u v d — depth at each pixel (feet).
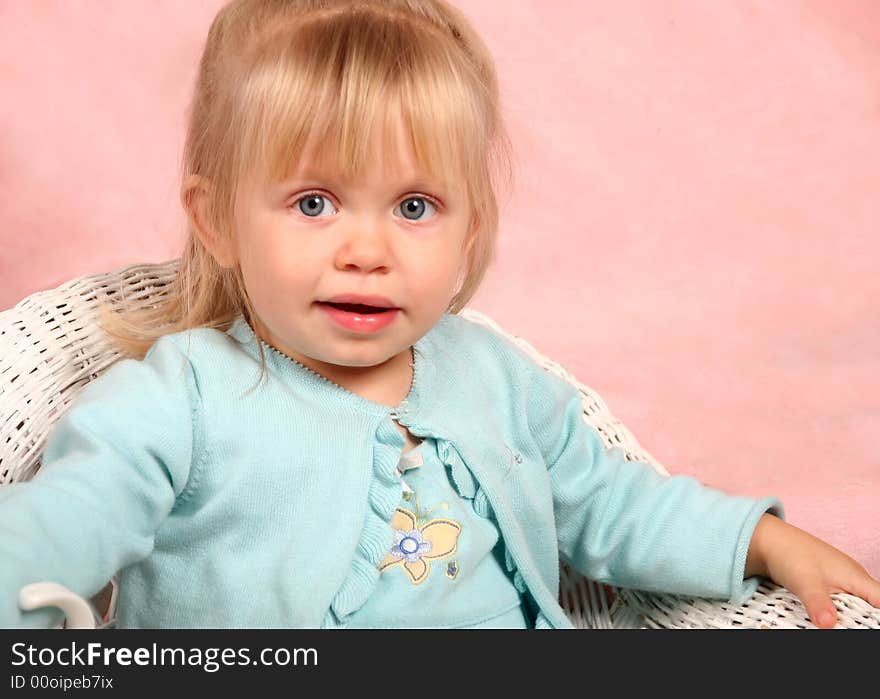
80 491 4.86
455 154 5.41
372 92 5.18
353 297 5.23
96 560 4.82
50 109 11.93
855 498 9.66
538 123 12.73
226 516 5.39
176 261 6.95
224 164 5.58
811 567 5.87
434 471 5.87
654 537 6.31
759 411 10.80
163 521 5.42
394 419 5.86
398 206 5.33
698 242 12.64
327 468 5.51
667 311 12.00
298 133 5.17
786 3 13.16
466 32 5.99
